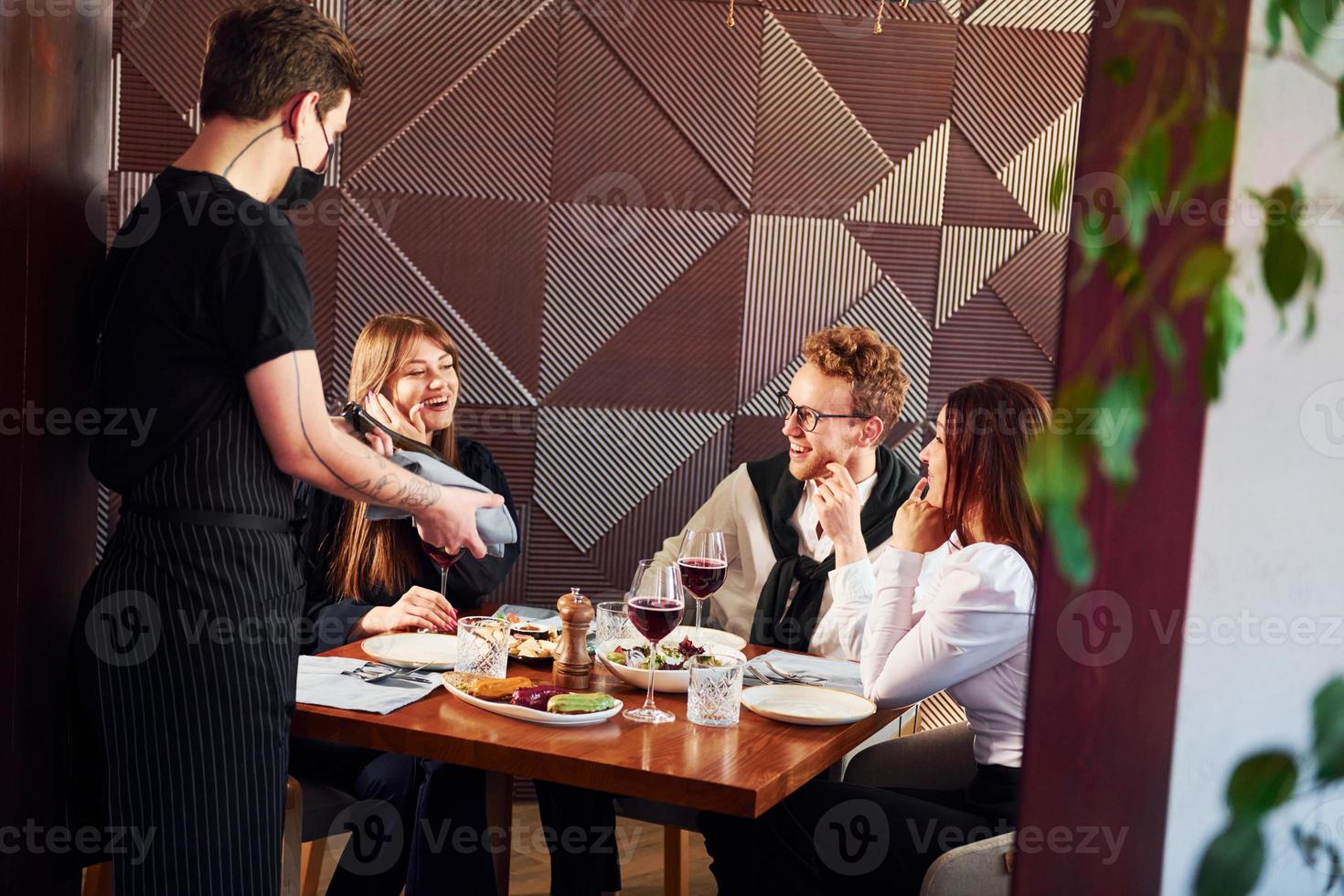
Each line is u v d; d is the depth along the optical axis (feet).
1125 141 2.59
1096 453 2.65
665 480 13.00
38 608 5.98
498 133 12.46
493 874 7.30
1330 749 2.80
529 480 12.89
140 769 5.57
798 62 12.68
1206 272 2.58
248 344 5.42
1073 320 2.62
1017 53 12.89
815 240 12.89
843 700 6.81
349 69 6.01
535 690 6.31
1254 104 2.54
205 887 5.60
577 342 12.78
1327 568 2.75
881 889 6.73
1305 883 2.84
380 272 12.40
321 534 9.19
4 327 5.45
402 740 5.92
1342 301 2.63
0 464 5.50
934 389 13.20
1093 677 2.74
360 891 7.64
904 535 7.43
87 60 6.23
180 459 5.49
